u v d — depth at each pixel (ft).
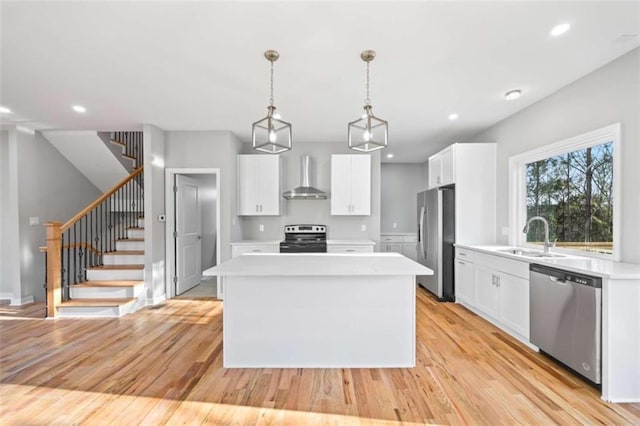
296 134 16.28
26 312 13.60
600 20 6.84
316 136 16.69
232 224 16.16
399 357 8.69
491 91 10.73
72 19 6.75
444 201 15.19
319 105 12.05
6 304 14.85
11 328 11.64
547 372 8.27
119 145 17.71
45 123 14.32
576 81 9.91
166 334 11.02
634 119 8.10
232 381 7.91
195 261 18.33
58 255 13.12
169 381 7.90
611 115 8.71
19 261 14.69
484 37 7.49
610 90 8.73
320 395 7.29
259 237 18.04
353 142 17.40
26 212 15.02
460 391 7.43
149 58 8.43
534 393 7.31
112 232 19.75
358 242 16.28
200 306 14.39
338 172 17.06
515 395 7.25
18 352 9.56
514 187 13.10
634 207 8.13
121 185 16.14
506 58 8.49
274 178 16.89
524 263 9.78
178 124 14.56
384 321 8.71
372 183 18.12
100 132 16.02
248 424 6.30
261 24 6.96
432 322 12.10
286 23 6.92
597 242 9.57
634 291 7.00
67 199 17.26
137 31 7.20
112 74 9.38
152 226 14.58
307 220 18.08
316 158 17.99
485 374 8.20
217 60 8.55
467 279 13.55
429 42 7.70
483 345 10.00
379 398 7.16
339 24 6.97
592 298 7.27
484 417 6.48
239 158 16.90
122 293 13.85
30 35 7.34
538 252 11.23
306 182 17.28
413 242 21.79
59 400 7.09
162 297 15.37
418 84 10.14
